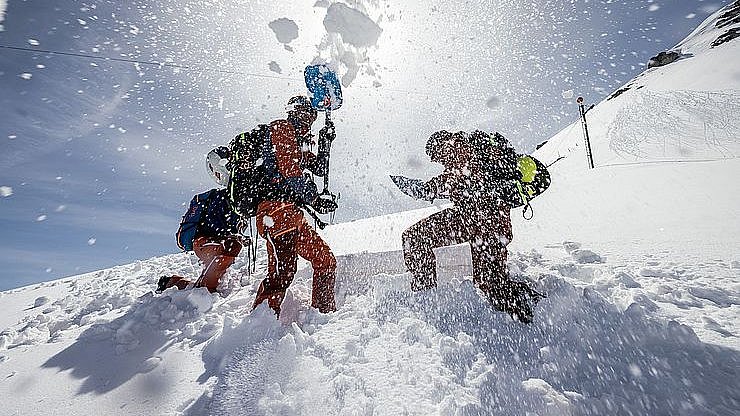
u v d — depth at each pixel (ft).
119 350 6.25
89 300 10.94
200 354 5.85
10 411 4.79
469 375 4.51
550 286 6.76
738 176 15.81
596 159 56.95
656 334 4.78
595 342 4.91
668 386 3.97
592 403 3.79
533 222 15.94
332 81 8.51
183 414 4.35
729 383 3.90
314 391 4.44
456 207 7.24
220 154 8.73
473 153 7.23
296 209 7.25
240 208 7.60
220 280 9.34
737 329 4.99
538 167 7.42
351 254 10.41
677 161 24.49
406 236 7.53
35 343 7.38
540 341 5.16
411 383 4.45
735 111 48.62
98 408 4.68
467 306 6.38
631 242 10.25
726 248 8.60
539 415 3.73
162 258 18.66
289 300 7.50
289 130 7.48
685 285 6.61
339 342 5.58
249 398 4.42
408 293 7.22
